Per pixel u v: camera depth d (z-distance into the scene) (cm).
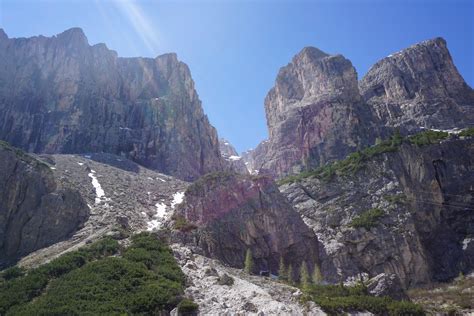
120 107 12306
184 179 11112
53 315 3341
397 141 8831
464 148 8950
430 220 7875
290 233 6531
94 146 11125
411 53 15650
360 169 8525
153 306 3656
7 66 12244
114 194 7638
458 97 14600
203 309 3706
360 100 13475
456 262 7338
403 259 6856
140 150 11419
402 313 4288
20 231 5647
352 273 6638
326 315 3981
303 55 15788
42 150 10806
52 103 11844
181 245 5481
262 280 4903
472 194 8350
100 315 3356
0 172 5884
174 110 12494
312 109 13112
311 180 8775
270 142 13675
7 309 3584
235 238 6184
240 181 6862
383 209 7600
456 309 5356
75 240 5506
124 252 4841
